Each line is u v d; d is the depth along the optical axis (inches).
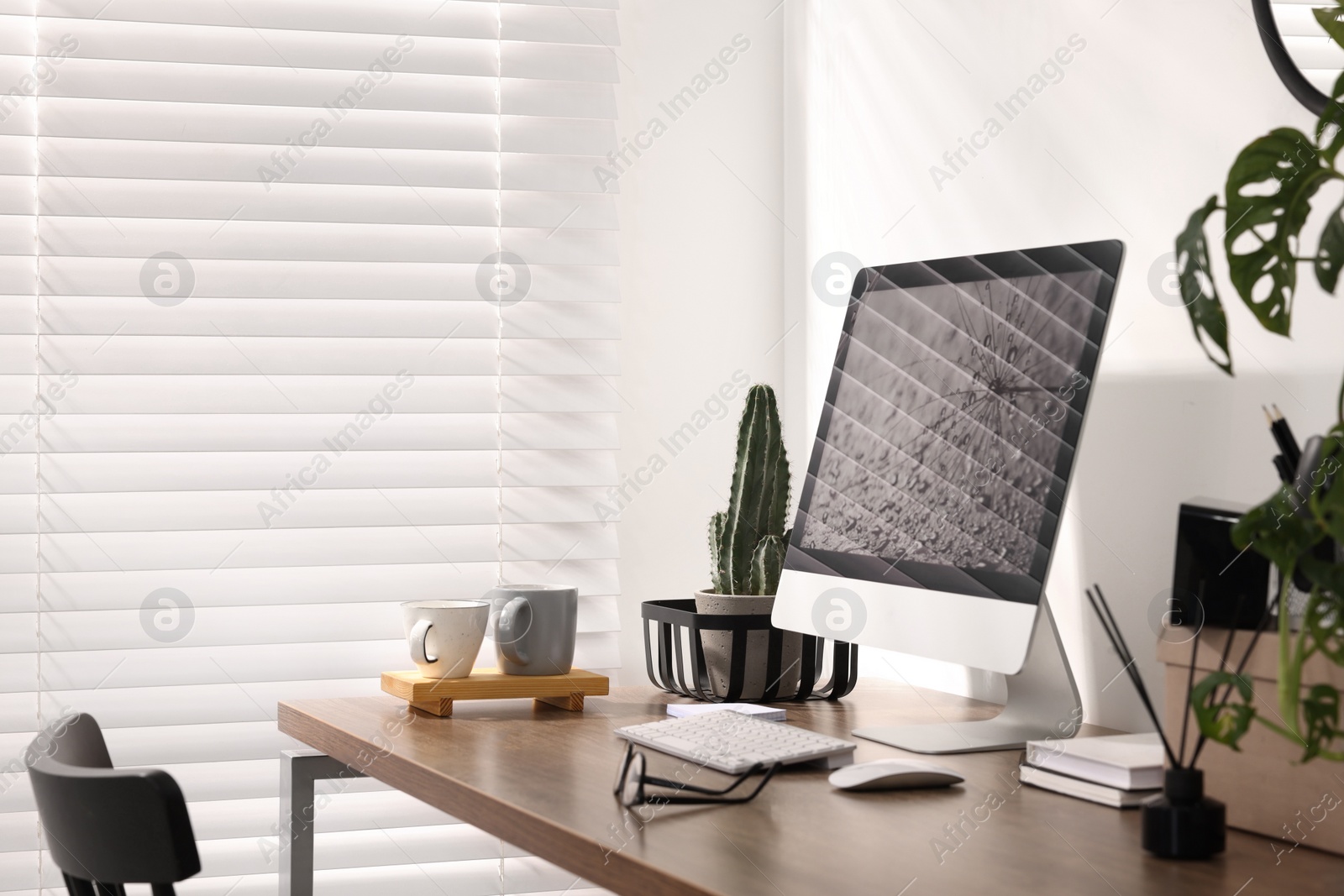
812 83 76.4
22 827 66.7
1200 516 38.7
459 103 71.3
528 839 37.4
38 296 66.9
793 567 55.4
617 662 72.9
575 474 73.2
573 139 73.0
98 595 67.2
